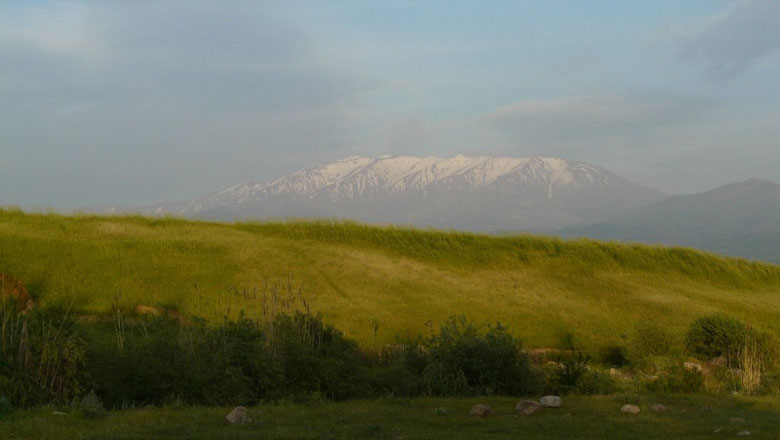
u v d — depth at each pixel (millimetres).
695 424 12680
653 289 39781
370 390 16609
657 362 20906
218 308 27969
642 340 26844
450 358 17859
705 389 18562
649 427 12297
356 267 36312
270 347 16297
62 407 12570
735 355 25656
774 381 19109
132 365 14586
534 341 29109
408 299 32656
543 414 13641
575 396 16469
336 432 11031
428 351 18953
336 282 33750
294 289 31734
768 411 14555
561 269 41500
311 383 15992
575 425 12320
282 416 12562
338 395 16125
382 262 38156
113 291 28266
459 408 14156
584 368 18875
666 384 18594
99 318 25562
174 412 12625
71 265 30062
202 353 15336
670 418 13266
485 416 13258
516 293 35844
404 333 27891
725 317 27391
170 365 14898
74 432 10633
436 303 32312
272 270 33969
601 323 32125
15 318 15180
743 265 48188
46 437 10117
